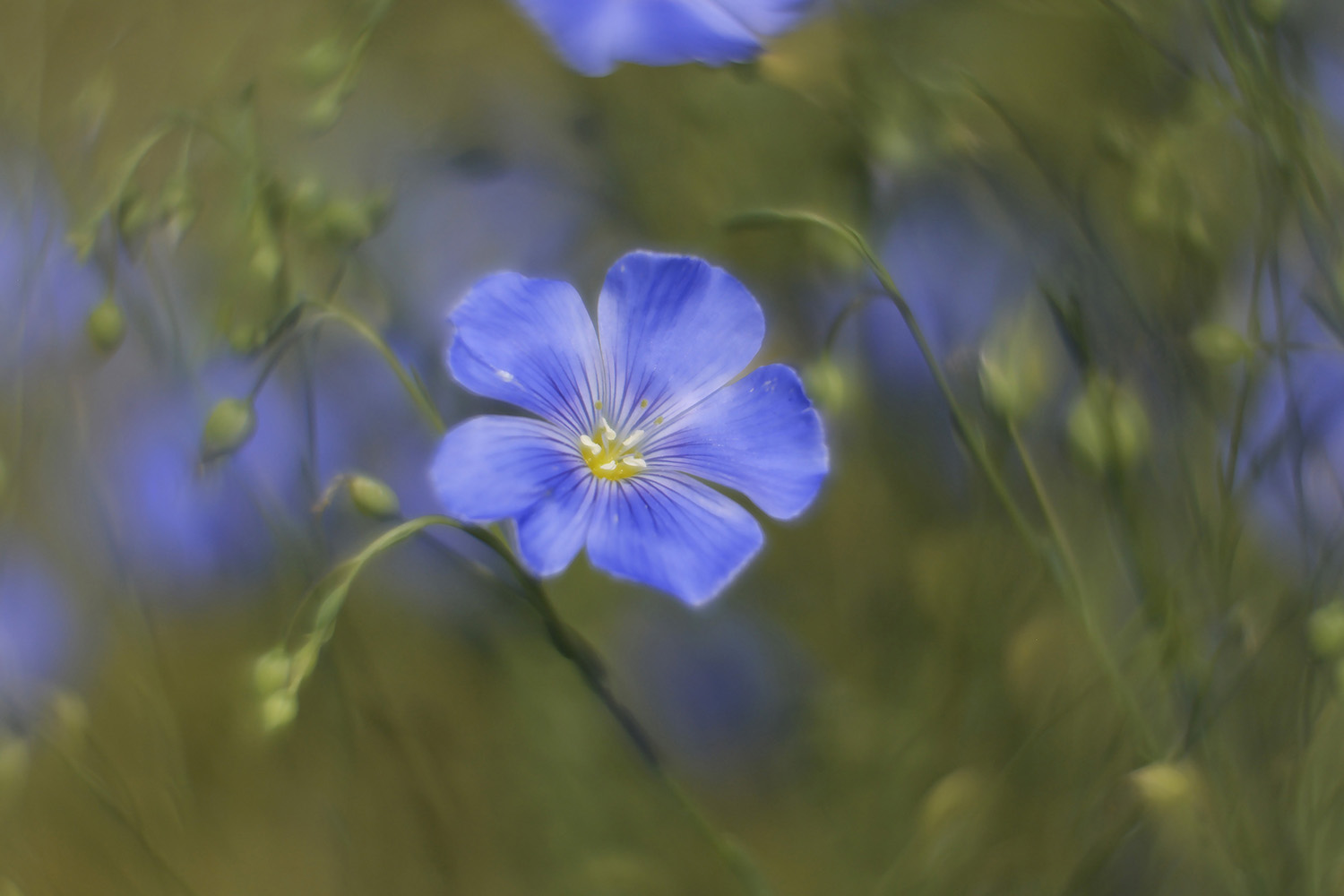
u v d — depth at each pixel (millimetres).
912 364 383
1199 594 362
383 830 376
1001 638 375
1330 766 359
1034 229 378
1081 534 375
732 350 351
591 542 337
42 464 376
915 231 385
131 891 370
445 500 335
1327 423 368
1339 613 352
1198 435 367
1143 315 368
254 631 378
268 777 377
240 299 376
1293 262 373
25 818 372
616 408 349
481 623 379
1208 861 361
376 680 374
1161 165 369
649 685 381
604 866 371
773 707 382
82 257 361
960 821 364
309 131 375
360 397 382
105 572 376
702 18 374
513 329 344
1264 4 361
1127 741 365
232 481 374
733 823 377
